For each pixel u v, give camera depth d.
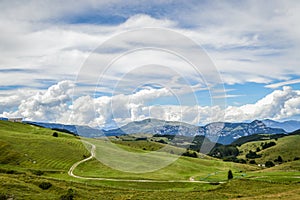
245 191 52.25
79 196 41.44
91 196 42.62
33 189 40.38
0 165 73.00
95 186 54.69
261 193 48.75
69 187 45.94
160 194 48.56
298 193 41.59
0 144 86.12
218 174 82.19
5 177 45.72
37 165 77.38
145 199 43.72
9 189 37.88
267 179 65.88
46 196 38.00
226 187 56.66
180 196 46.94
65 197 38.97
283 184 58.72
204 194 49.16
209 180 71.06
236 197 45.47
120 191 50.72
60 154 85.31
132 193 49.25
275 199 36.75
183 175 76.31
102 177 65.25
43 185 43.41
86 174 68.38
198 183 66.25
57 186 44.31
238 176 77.19
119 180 62.75
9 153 81.31
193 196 47.06
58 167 75.44
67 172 71.31
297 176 70.56
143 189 56.53
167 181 65.50
